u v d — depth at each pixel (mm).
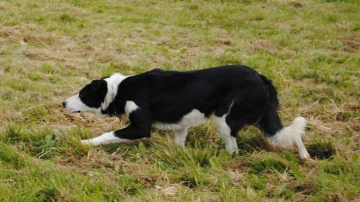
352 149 6871
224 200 5316
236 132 6504
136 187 5613
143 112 6574
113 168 6109
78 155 6375
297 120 6578
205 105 6469
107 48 10945
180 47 11555
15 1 13789
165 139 6926
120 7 14664
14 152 6070
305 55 11398
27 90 8562
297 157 6598
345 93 9125
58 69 9523
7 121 7367
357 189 5441
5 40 10750
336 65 10773
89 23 12703
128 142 6910
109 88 6770
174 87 6512
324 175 5734
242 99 6332
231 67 6527
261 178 5875
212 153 6531
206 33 12711
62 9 13617
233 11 14953
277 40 12352
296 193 5508
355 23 13969
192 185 5773
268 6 15820
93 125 7574
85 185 5500
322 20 14617
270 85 6578
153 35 12227
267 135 6594
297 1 16250
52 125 7387
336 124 7781
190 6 15180
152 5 15148
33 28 11750
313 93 8969
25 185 5402
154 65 10156
